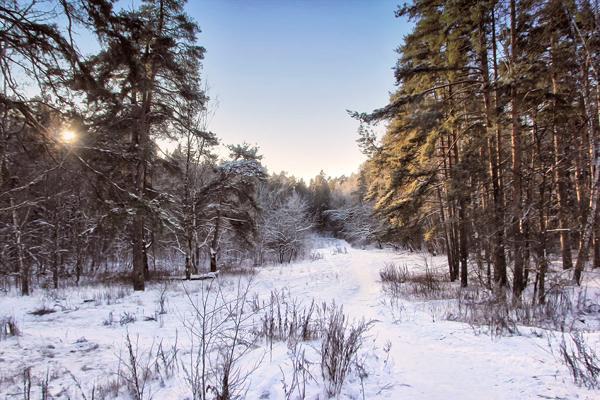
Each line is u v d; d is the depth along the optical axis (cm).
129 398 374
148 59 1443
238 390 354
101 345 629
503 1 1023
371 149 2000
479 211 1208
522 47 1105
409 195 1552
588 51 955
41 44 625
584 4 941
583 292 1044
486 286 1175
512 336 570
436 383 372
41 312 1002
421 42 1345
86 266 2434
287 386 356
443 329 650
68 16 643
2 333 704
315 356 460
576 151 1030
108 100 781
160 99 1596
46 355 561
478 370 410
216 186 2017
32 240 1811
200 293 1359
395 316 855
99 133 927
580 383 348
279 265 3048
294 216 3934
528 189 1080
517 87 973
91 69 726
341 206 7175
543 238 996
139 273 1475
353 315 902
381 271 2095
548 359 433
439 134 1237
